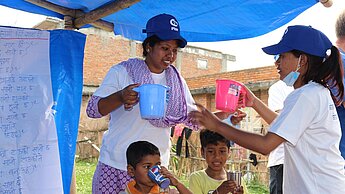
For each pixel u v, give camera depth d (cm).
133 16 387
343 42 335
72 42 345
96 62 1823
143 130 289
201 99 1364
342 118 321
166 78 297
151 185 248
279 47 239
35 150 318
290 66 239
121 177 285
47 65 329
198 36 427
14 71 317
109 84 286
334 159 233
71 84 345
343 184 232
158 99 256
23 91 318
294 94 233
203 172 315
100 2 346
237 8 345
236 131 234
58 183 322
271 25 373
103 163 292
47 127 323
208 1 332
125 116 288
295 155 233
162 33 272
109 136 293
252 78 1321
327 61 235
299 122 225
